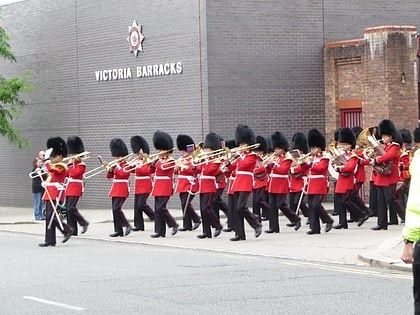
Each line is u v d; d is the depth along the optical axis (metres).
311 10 30.64
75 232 23.31
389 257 17.02
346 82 30.39
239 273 15.94
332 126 30.72
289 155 23.33
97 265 17.38
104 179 32.75
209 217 22.34
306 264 17.17
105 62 32.41
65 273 16.30
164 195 22.91
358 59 29.94
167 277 15.55
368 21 31.69
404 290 13.87
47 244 21.19
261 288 14.22
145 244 21.41
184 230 24.22
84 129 33.44
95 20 32.72
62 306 12.96
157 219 22.95
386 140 23.31
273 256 18.50
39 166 28.48
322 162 22.39
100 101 32.72
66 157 23.70
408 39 29.08
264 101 29.95
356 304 12.73
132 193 31.44
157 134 23.20
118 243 21.73
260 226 21.94
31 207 36.19
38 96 35.31
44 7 34.84
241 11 29.58
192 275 15.76
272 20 30.06
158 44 30.50
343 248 19.45
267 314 12.06
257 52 29.81
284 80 30.25
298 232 23.11
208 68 29.09
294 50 30.41
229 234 23.14
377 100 29.14
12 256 19.16
